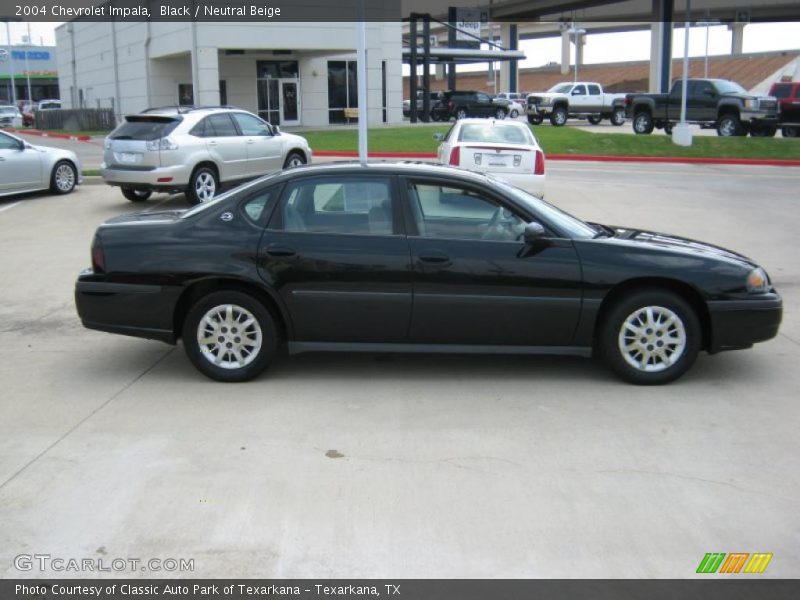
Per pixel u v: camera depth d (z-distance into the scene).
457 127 14.25
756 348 7.19
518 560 3.83
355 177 6.18
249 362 6.17
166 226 6.23
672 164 24.86
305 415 5.57
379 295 6.03
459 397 5.94
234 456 4.91
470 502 4.37
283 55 38.75
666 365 6.16
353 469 4.75
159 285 6.09
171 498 4.40
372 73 40.47
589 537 4.03
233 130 14.93
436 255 6.00
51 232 12.33
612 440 5.18
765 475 4.72
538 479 4.64
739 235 12.30
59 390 6.06
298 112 40.12
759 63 87.00
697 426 5.42
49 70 97.00
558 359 6.87
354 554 3.88
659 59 60.53
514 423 5.45
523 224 6.17
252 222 6.15
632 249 6.14
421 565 3.79
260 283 6.03
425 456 4.93
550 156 25.98
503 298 6.03
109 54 44.78
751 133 31.50
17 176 15.41
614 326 6.11
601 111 43.84
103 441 5.13
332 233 6.10
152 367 6.62
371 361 6.78
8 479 4.61
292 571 3.75
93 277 6.20
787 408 5.76
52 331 7.63
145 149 13.66
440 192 6.17
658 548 3.95
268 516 4.22
